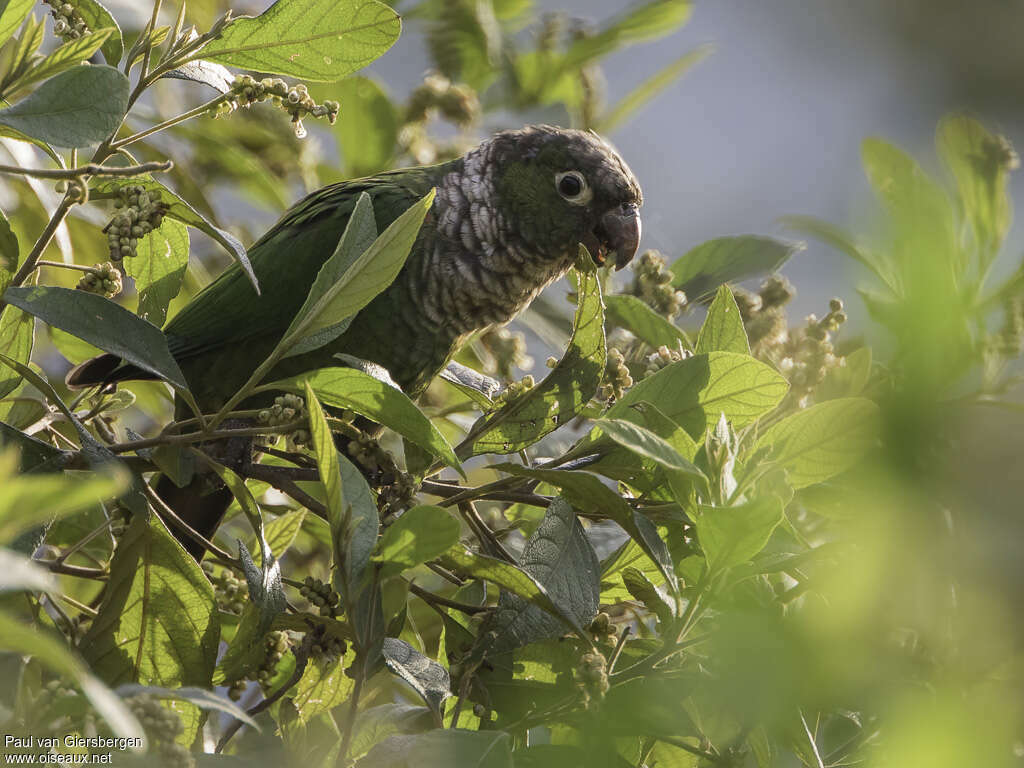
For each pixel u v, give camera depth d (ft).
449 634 14.92
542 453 19.02
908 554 7.02
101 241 20.47
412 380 21.56
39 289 12.55
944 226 15.29
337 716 16.31
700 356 14.08
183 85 25.08
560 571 12.75
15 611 13.84
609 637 13.92
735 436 12.73
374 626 11.71
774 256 19.94
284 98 13.75
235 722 13.08
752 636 7.75
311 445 13.34
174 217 13.66
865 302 10.72
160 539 13.24
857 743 13.30
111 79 12.14
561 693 13.75
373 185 21.24
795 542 13.12
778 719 7.68
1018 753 7.06
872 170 17.67
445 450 12.55
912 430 7.26
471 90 25.63
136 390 21.66
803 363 17.16
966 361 14.84
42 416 15.80
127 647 13.17
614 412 14.15
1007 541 6.82
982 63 17.38
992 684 7.23
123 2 21.39
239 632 13.74
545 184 21.49
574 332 14.56
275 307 20.03
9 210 19.92
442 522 11.20
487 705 13.64
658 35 28.04
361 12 13.75
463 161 21.95
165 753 9.78
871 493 7.19
